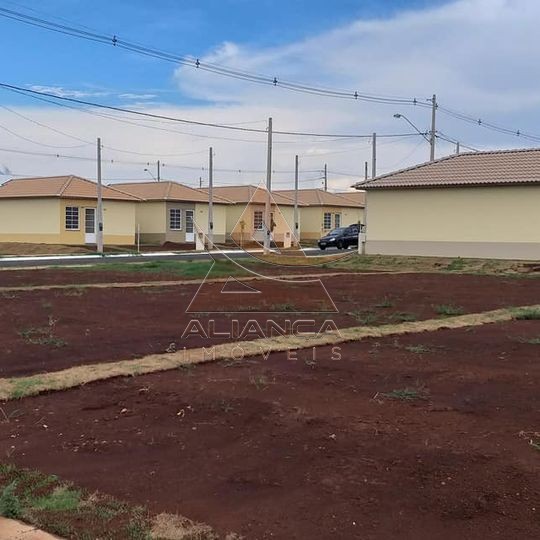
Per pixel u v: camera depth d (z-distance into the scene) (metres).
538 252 27.02
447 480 4.42
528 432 5.42
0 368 7.70
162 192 50.06
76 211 43.25
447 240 29.52
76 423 5.73
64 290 16.70
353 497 4.16
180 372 7.66
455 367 7.93
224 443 5.21
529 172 27.78
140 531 3.67
